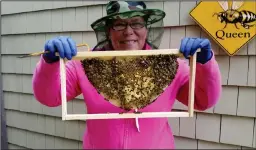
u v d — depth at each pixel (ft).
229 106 7.02
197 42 3.96
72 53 3.95
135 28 4.64
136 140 4.77
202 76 4.33
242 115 6.91
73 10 8.42
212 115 7.25
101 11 7.97
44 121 9.60
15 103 10.16
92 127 4.96
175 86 4.91
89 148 5.05
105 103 4.75
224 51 6.84
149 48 5.02
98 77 4.44
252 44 6.57
